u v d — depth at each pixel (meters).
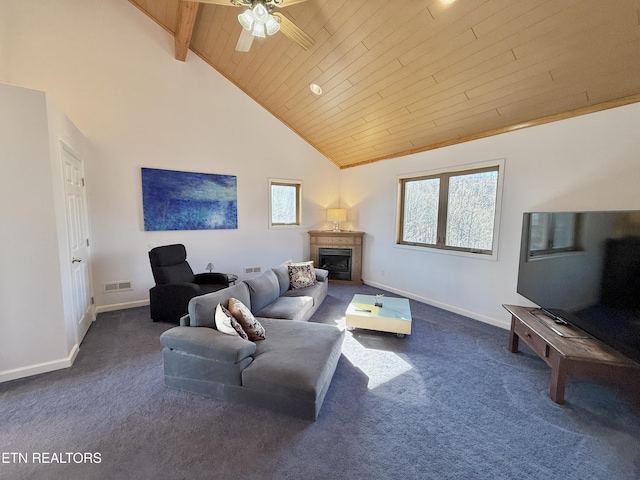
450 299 3.99
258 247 5.16
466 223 3.85
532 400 2.05
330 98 4.09
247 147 4.88
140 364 2.50
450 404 2.00
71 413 1.87
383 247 5.11
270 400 1.86
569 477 1.45
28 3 3.22
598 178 2.53
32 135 2.22
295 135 5.41
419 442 1.66
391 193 4.90
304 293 3.72
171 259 3.68
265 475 1.44
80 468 1.47
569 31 2.10
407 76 3.14
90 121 3.61
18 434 1.69
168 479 1.42
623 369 1.88
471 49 2.55
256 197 5.05
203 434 1.70
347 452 1.58
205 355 1.95
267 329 2.45
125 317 3.63
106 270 3.82
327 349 2.12
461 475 1.45
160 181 4.12
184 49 3.89
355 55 3.17
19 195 2.19
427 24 2.52
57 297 2.38
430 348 2.84
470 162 3.65
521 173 3.11
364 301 3.53
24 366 2.28
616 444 1.66
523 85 2.66
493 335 3.16
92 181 3.66
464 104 3.18
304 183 5.61
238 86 4.70
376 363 2.54
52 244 2.34
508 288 3.29
